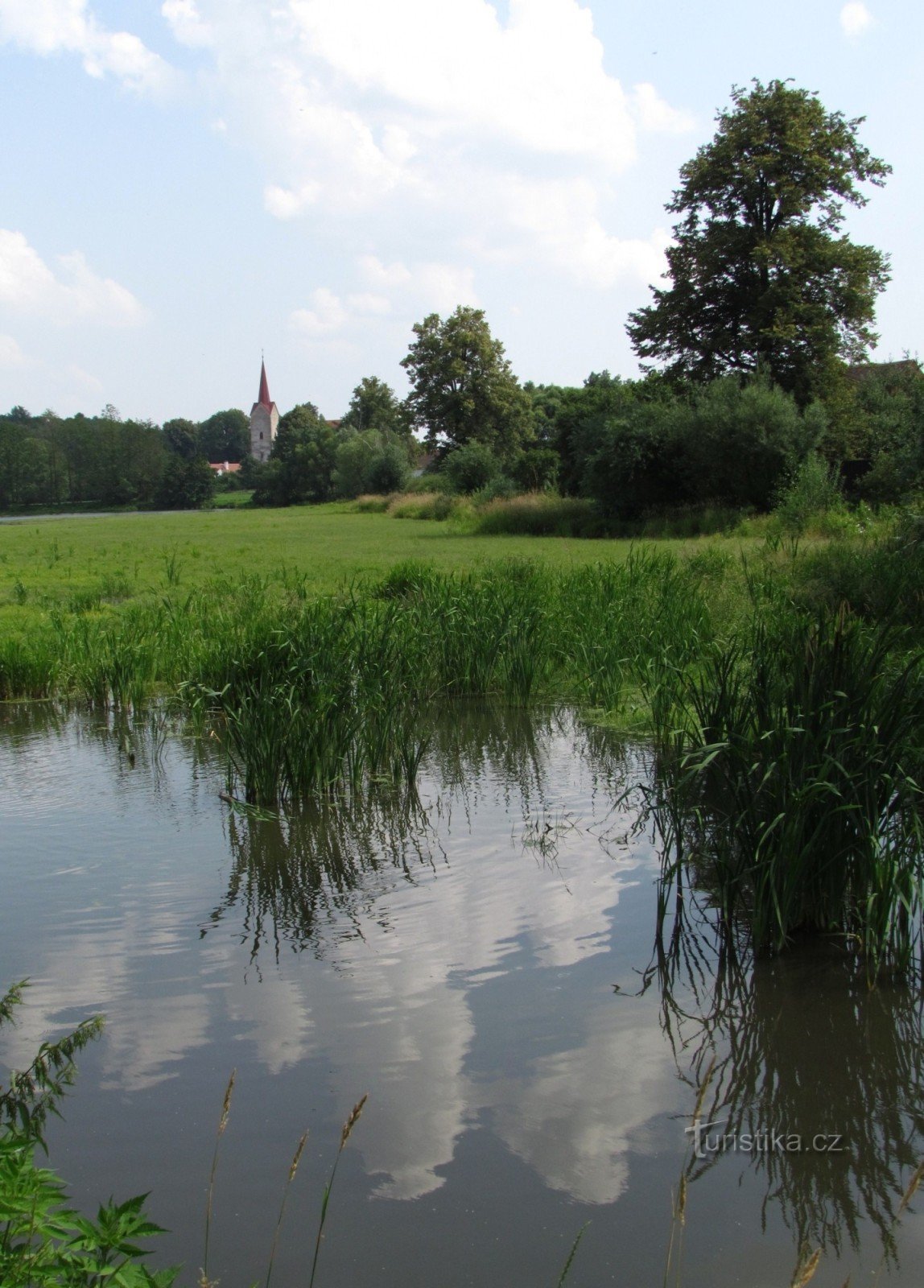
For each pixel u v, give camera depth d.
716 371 44.31
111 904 6.00
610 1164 3.56
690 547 25.80
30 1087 3.88
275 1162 3.58
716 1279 3.04
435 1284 3.02
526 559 23.53
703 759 5.98
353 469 100.44
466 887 6.14
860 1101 3.92
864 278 40.78
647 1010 4.60
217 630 13.05
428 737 9.64
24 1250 2.41
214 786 8.55
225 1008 4.68
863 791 5.22
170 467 137.25
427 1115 3.84
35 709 12.08
